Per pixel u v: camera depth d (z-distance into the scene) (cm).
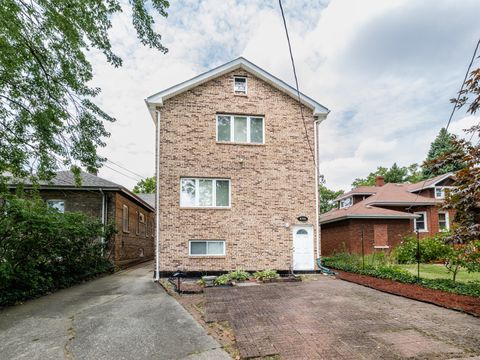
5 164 863
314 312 634
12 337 517
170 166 1208
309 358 410
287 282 1043
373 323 555
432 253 1542
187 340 489
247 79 1309
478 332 503
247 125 1295
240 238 1215
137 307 707
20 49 713
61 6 700
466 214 639
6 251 792
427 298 738
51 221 883
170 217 1180
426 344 454
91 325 575
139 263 1973
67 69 825
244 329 529
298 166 1295
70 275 1067
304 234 1266
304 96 1326
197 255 1181
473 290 775
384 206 2127
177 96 1250
